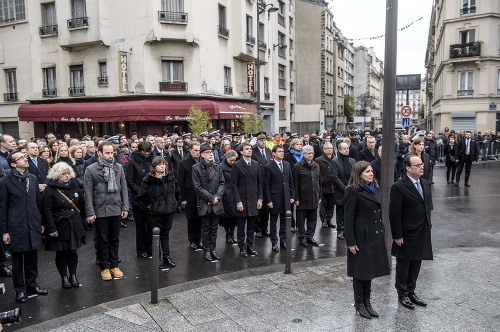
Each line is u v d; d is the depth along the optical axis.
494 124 33.66
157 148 11.04
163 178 7.29
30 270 6.10
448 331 4.81
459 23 34.38
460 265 7.04
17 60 26.12
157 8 22.02
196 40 23.09
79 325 5.11
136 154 8.39
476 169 21.20
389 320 5.10
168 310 5.50
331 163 9.15
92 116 22.50
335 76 55.28
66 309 5.65
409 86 19.84
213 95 24.55
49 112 23.77
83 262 7.72
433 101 53.00
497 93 33.66
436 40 47.62
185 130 23.61
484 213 11.21
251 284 6.39
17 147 8.70
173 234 9.66
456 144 15.53
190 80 23.25
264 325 5.03
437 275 6.59
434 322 5.04
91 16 22.56
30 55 25.30
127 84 22.52
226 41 26.28
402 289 5.51
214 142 12.95
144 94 22.28
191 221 8.42
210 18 24.44
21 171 5.95
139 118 21.47
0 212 5.77
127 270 7.23
